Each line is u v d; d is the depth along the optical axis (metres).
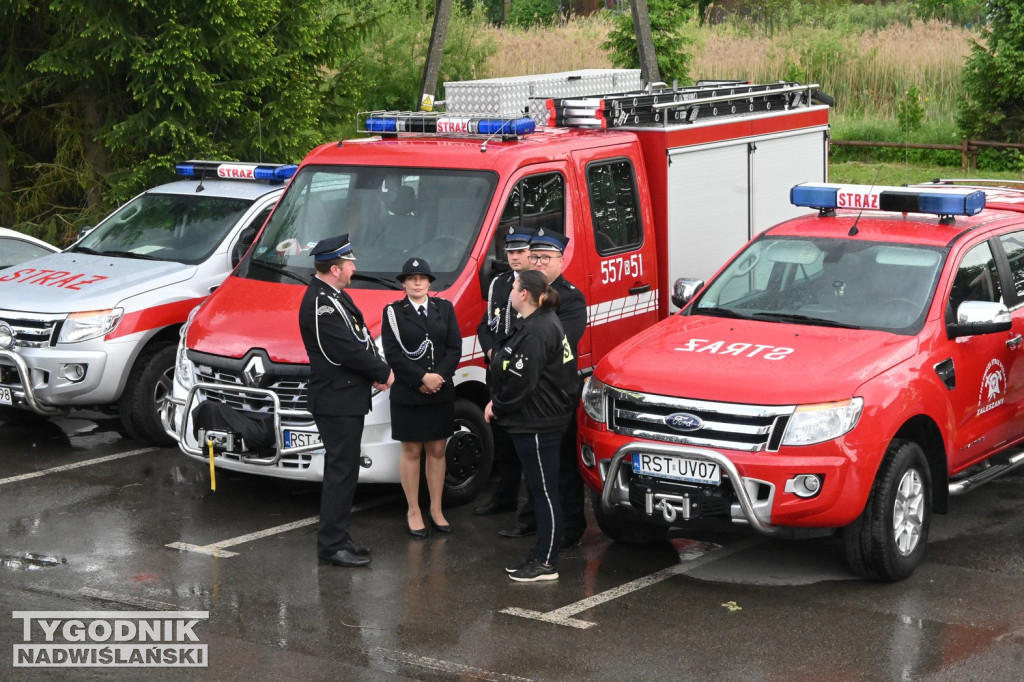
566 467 7.05
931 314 6.86
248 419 7.46
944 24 27.94
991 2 20.59
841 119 23.08
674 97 9.52
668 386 6.39
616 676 5.35
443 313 7.09
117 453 9.29
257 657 5.61
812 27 29.52
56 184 15.47
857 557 6.35
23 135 16.02
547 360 6.38
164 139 14.87
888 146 20.86
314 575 6.70
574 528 7.12
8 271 9.80
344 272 6.77
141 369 9.21
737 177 9.74
